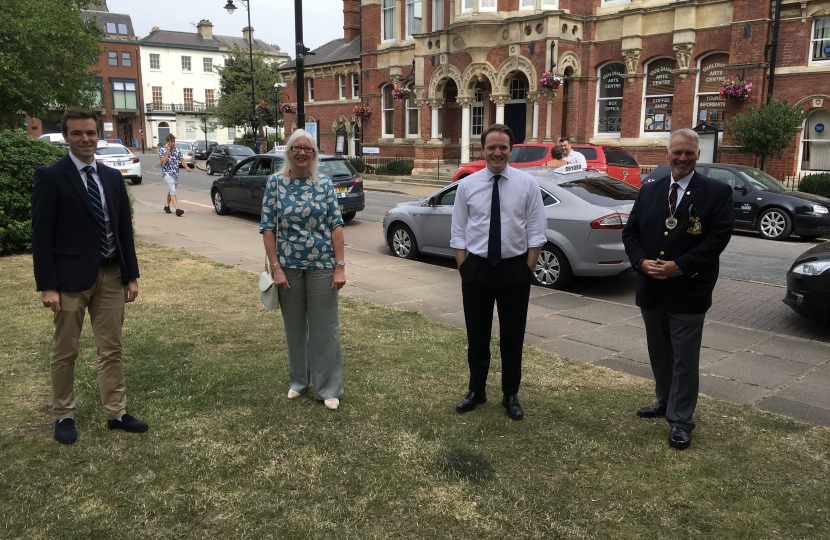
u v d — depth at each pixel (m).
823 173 15.98
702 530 3.00
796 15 17.59
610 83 22.23
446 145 28.25
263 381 4.74
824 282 6.10
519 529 3.00
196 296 7.23
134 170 24.92
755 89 18.30
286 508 3.15
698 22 19.45
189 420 4.08
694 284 3.71
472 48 23.84
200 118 62.47
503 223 3.99
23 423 3.99
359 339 5.78
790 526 3.03
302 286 4.28
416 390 4.61
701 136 18.12
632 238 3.96
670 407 3.89
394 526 3.02
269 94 43.34
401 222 10.27
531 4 22.83
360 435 3.92
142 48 64.06
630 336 6.14
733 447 3.79
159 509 3.13
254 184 13.98
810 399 4.57
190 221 14.13
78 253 3.60
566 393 4.61
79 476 3.40
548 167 9.55
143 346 5.43
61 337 3.69
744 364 5.34
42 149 9.80
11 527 2.95
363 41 30.81
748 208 12.62
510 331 4.13
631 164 16.64
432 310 6.97
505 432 3.98
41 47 18.08
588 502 3.22
